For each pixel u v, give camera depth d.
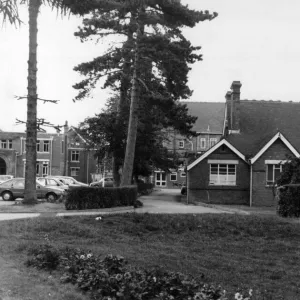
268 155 36.72
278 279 8.63
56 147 78.69
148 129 39.00
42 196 30.80
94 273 6.91
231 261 10.06
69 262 7.81
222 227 14.48
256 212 24.34
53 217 15.85
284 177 24.67
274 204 36.25
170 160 48.28
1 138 76.44
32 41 21.62
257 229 14.33
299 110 48.59
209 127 83.31
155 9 25.73
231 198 37.19
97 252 9.97
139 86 28.30
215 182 37.28
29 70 21.72
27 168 22.77
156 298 6.20
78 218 15.37
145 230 14.02
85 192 22.56
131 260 9.30
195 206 30.66
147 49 25.45
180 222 14.86
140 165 40.78
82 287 6.63
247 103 49.06
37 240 11.46
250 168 36.72
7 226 13.31
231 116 45.72
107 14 26.97
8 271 7.70
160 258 9.88
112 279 6.49
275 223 15.19
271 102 49.44
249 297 6.56
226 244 12.40
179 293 6.21
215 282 7.98
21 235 12.05
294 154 36.53
